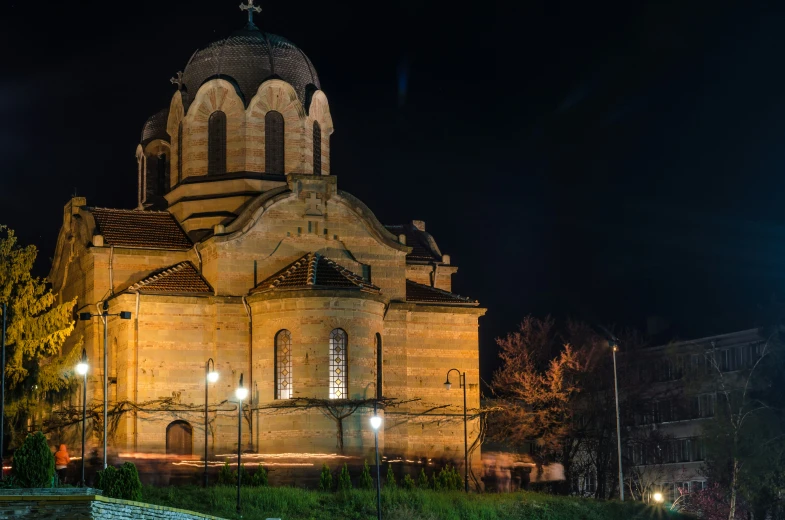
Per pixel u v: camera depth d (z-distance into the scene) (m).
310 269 62.66
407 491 55.97
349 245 66.00
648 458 86.81
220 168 68.12
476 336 68.75
